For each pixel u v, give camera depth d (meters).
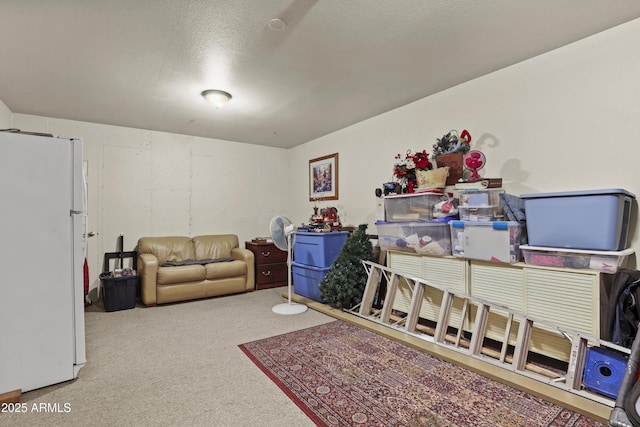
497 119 2.77
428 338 2.54
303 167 5.40
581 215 1.96
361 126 4.18
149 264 3.78
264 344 2.60
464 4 1.89
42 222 1.98
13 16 1.94
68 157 2.08
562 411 1.67
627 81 2.10
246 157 5.38
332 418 1.64
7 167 1.88
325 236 3.78
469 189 2.55
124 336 2.82
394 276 2.99
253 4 1.86
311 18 2.01
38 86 3.00
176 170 4.76
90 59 2.50
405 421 1.61
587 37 2.27
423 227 2.83
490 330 2.41
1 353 1.85
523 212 2.36
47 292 1.99
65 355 2.04
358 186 4.25
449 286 2.67
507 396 1.82
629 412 0.99
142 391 1.93
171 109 3.68
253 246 4.75
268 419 1.65
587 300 1.94
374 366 2.19
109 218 4.27
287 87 3.08
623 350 1.67
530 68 2.56
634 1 1.87
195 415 1.69
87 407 1.77
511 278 2.29
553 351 2.08
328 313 3.34
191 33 2.16
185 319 3.29
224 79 2.89
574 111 2.33
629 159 2.09
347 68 2.70
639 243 2.06
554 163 2.43
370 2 1.86
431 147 3.31
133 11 1.91
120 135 4.36
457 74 2.85
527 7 1.92
